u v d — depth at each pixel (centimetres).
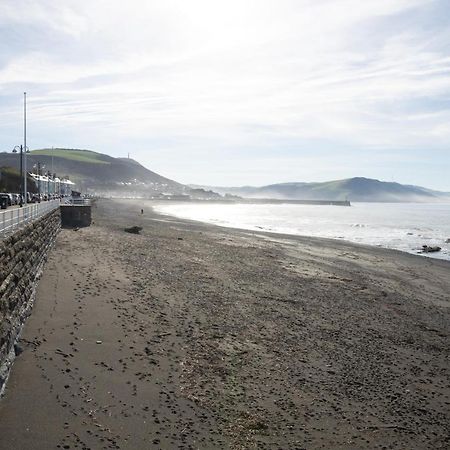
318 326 2109
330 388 1483
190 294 2397
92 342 1582
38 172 8719
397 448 1186
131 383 1350
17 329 1473
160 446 1074
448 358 1848
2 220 1539
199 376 1462
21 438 1026
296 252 4731
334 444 1175
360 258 4588
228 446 1113
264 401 1355
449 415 1378
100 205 12912
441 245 6431
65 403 1188
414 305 2708
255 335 1892
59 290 2089
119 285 2333
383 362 1745
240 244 5172
